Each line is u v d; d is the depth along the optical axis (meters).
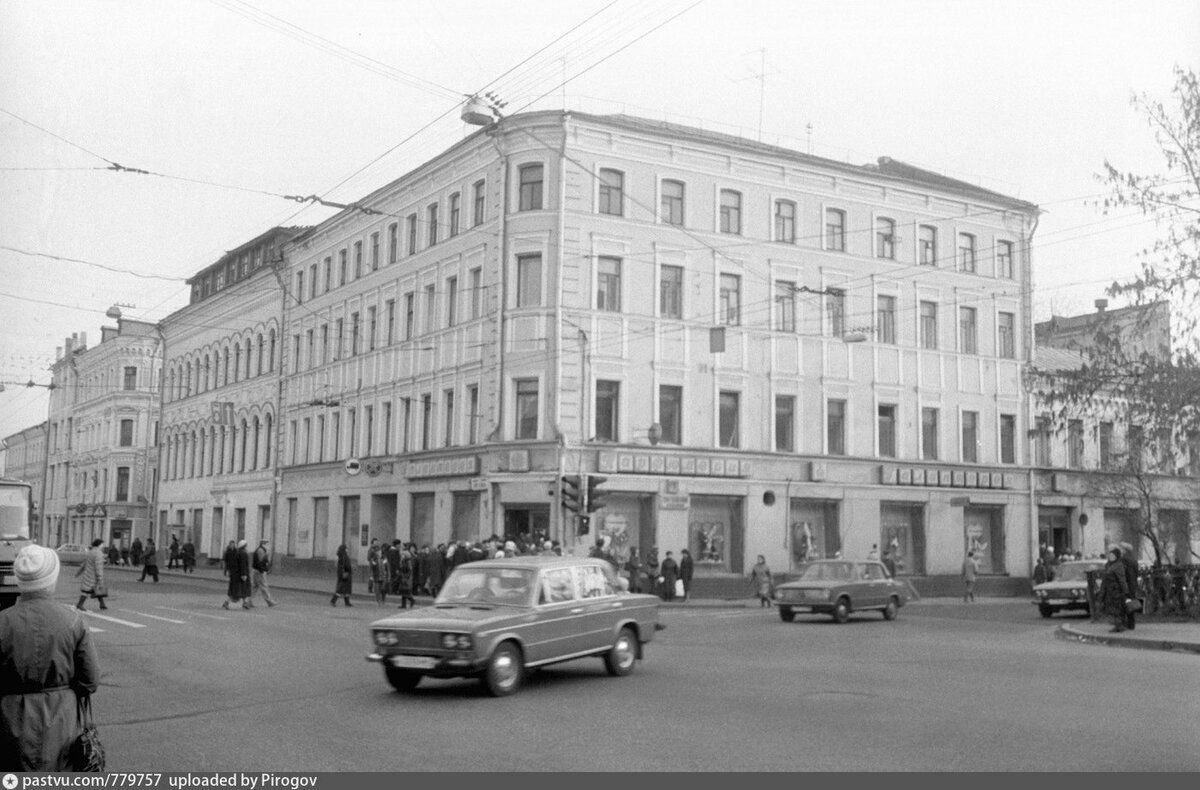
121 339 78.00
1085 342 52.47
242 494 57.94
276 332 55.97
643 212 38.12
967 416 45.12
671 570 35.69
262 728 10.74
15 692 5.78
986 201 45.78
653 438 36.97
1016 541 45.22
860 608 27.77
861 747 9.71
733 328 39.44
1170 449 27.78
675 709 11.90
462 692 13.28
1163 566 26.84
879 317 43.00
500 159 38.12
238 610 28.16
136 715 11.54
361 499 45.97
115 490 76.75
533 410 36.88
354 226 49.09
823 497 40.59
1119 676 15.09
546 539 34.34
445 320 41.34
